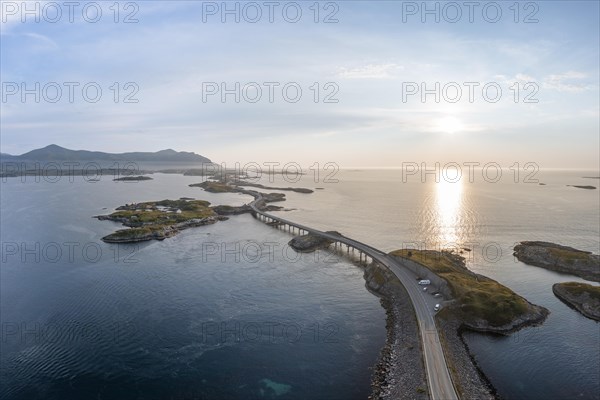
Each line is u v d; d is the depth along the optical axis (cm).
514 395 7069
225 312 10488
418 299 10625
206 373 7688
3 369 7838
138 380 7481
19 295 11581
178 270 13962
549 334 9256
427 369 7294
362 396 6988
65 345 8744
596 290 11194
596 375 7706
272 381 7456
